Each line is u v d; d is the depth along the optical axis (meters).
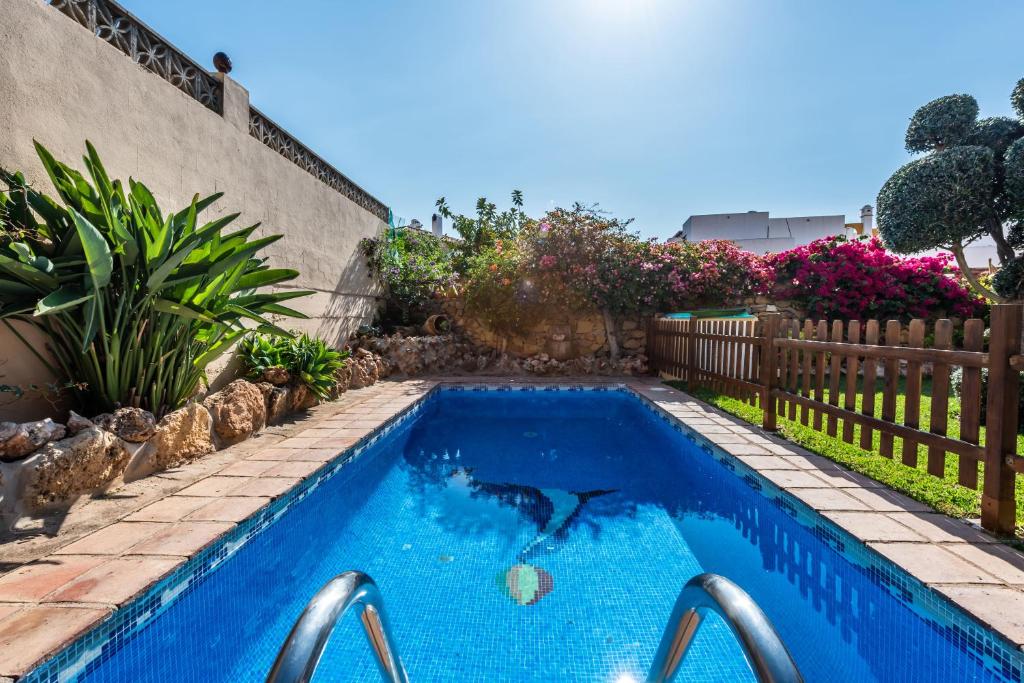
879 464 3.40
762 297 9.08
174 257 3.13
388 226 10.85
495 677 1.91
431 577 2.61
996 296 7.19
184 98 4.88
